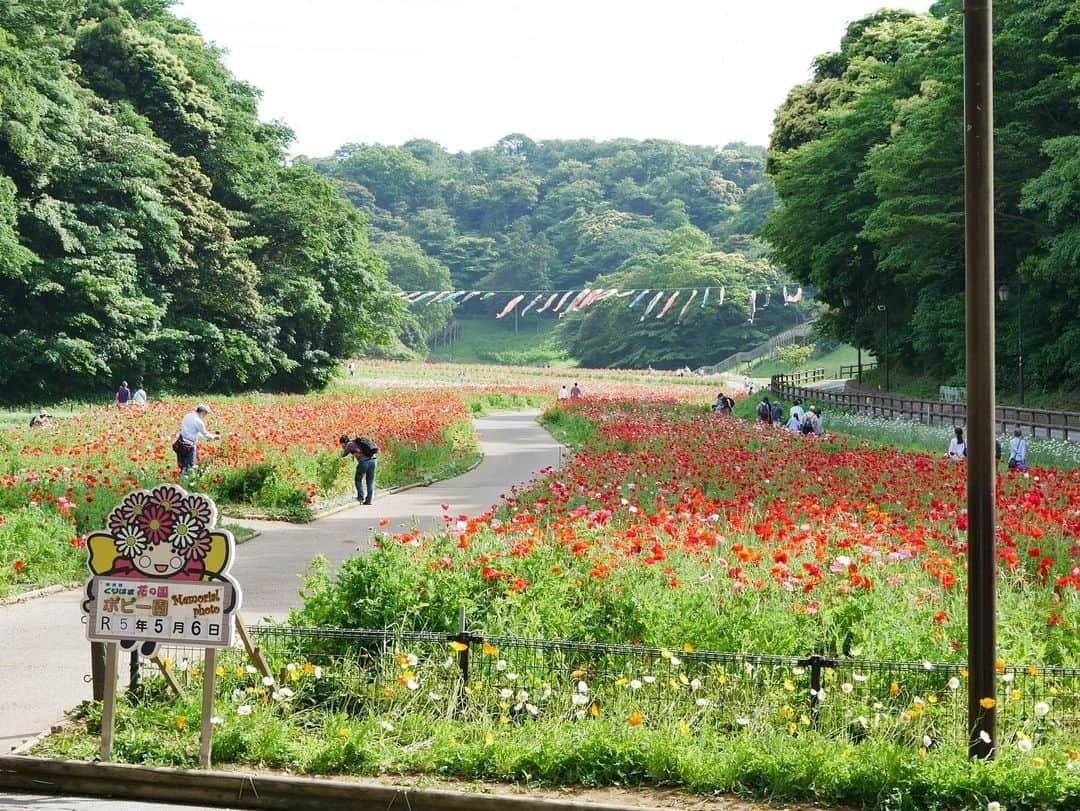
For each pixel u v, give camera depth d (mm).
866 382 64188
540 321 155500
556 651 7871
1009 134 39875
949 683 7113
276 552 15234
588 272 159000
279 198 64000
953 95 40812
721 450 22047
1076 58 39438
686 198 181625
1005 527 11781
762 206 151750
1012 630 8219
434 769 6789
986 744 6621
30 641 9969
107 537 6828
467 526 10086
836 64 67812
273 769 6812
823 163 54594
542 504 13625
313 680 7828
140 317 49781
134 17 67188
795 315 124375
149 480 17703
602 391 80625
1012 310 46344
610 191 188375
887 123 50250
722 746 6863
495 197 181500
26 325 47344
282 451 21172
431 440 28469
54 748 7027
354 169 188000
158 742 7008
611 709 7473
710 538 10250
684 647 7762
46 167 46438
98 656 7570
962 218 41750
